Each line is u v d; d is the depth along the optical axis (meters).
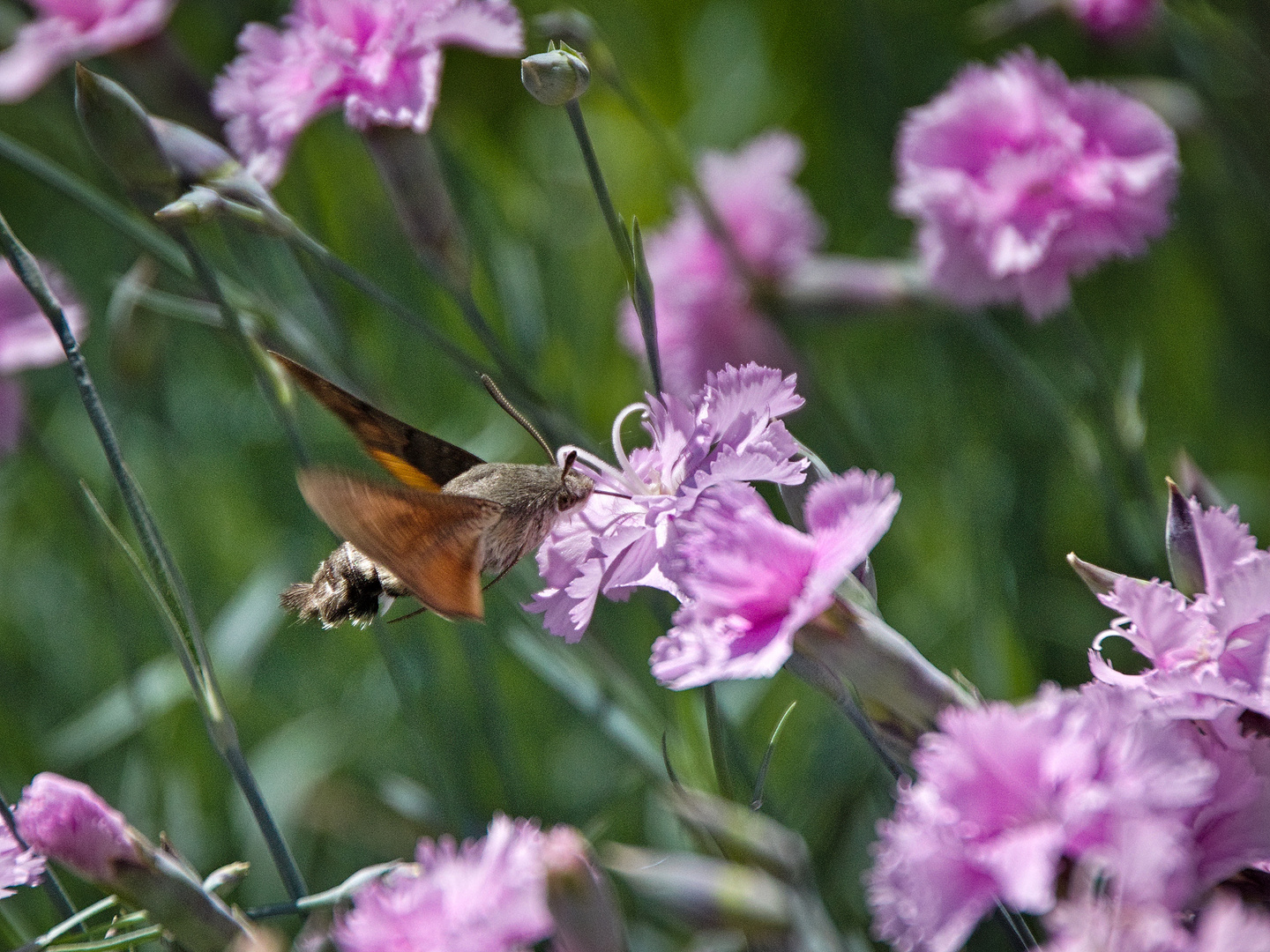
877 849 0.67
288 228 0.73
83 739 0.77
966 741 0.67
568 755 0.79
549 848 0.67
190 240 0.73
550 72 0.71
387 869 0.70
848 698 0.69
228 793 0.77
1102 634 0.68
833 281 0.79
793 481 0.69
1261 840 0.67
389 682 0.79
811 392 0.79
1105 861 0.66
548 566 0.71
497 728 0.75
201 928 0.69
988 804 0.67
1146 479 0.75
